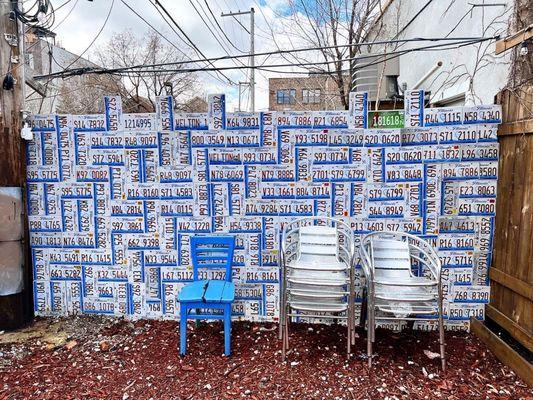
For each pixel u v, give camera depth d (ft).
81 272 10.95
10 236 10.18
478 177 9.82
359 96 9.95
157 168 10.52
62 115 10.45
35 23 10.72
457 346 9.40
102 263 10.89
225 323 8.96
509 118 9.20
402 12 22.48
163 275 10.83
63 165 10.62
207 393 7.60
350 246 8.96
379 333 10.08
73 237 10.84
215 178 10.44
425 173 9.98
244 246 10.59
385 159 10.05
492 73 13.30
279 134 10.21
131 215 10.70
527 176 8.39
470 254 10.03
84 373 8.36
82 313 11.08
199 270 10.72
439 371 8.30
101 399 7.45
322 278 8.93
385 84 21.21
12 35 10.10
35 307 11.08
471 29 15.10
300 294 8.72
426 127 9.87
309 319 10.66
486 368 8.41
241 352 9.17
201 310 10.80
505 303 9.22
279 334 9.83
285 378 8.05
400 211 10.12
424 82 19.63
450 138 9.82
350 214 10.26
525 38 8.57
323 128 10.11
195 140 10.37
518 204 8.72
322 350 9.21
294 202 10.36
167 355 9.07
